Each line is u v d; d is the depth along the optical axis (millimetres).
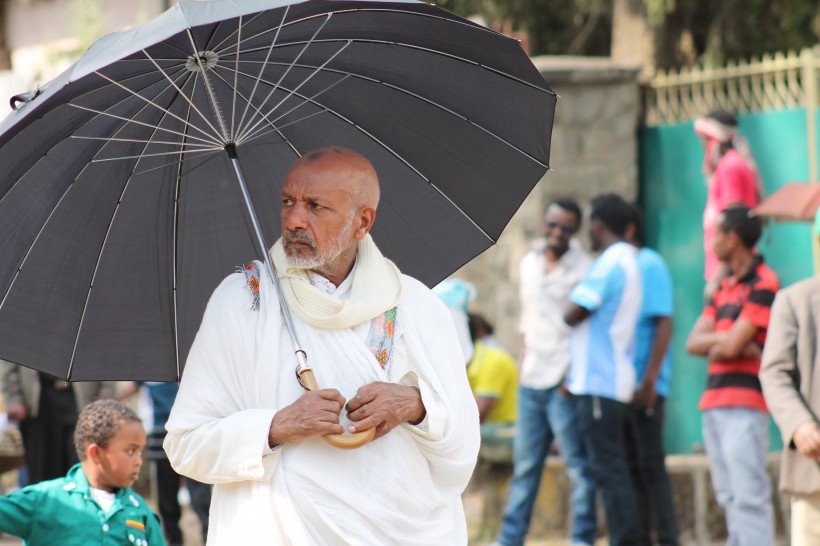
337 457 9711
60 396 23703
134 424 14992
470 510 28578
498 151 11312
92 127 10633
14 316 10828
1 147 9523
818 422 16219
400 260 11492
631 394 22188
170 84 10789
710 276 27906
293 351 9883
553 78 31062
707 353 21078
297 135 11500
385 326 10133
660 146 31391
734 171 27438
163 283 11398
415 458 9914
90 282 11125
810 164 28719
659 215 31406
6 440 21891
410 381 10188
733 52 40594
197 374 10000
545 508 26266
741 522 20641
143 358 11375
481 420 26359
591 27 41812
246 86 11086
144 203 11258
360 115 11375
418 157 11492
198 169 11422
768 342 16828
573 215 24062
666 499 22797
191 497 23500
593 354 22266
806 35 41031
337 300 9922
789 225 29125
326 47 10742
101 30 42906
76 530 14562
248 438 9500
